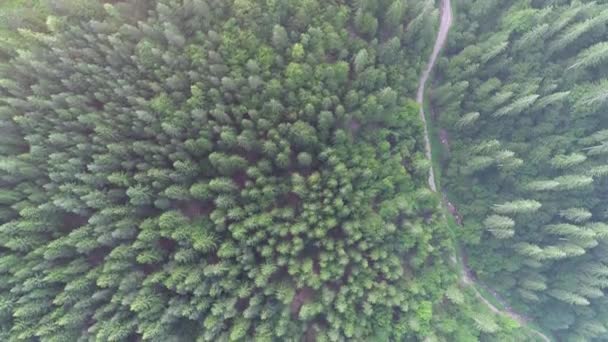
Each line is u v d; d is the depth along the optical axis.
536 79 51.66
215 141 44.09
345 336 46.53
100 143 40.44
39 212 38.72
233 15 42.94
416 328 48.47
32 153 38.47
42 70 39.19
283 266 46.03
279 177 46.72
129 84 41.34
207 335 39.88
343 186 46.97
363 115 49.78
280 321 43.16
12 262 37.06
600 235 52.41
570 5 50.81
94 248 40.66
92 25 38.81
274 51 44.34
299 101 44.94
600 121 52.50
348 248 47.97
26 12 39.78
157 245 41.53
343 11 46.25
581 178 49.62
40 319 37.62
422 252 52.47
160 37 41.75
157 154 41.75
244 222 42.66
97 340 37.12
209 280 41.66
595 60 48.97
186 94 42.97
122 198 41.22
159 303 40.00
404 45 52.50
